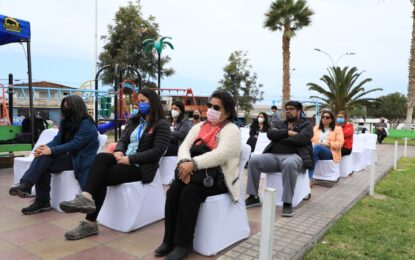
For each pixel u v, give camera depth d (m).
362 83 26.59
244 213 3.34
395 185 6.23
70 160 4.03
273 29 22.95
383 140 19.52
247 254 2.95
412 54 20.84
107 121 12.52
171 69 23.73
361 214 4.36
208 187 2.95
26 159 4.69
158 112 3.59
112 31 22.95
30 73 6.45
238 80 29.56
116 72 11.21
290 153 4.50
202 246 2.97
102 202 3.31
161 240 3.25
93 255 2.89
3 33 6.41
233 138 3.10
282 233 3.46
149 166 3.53
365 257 3.08
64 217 3.82
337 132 6.01
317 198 5.01
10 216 3.82
